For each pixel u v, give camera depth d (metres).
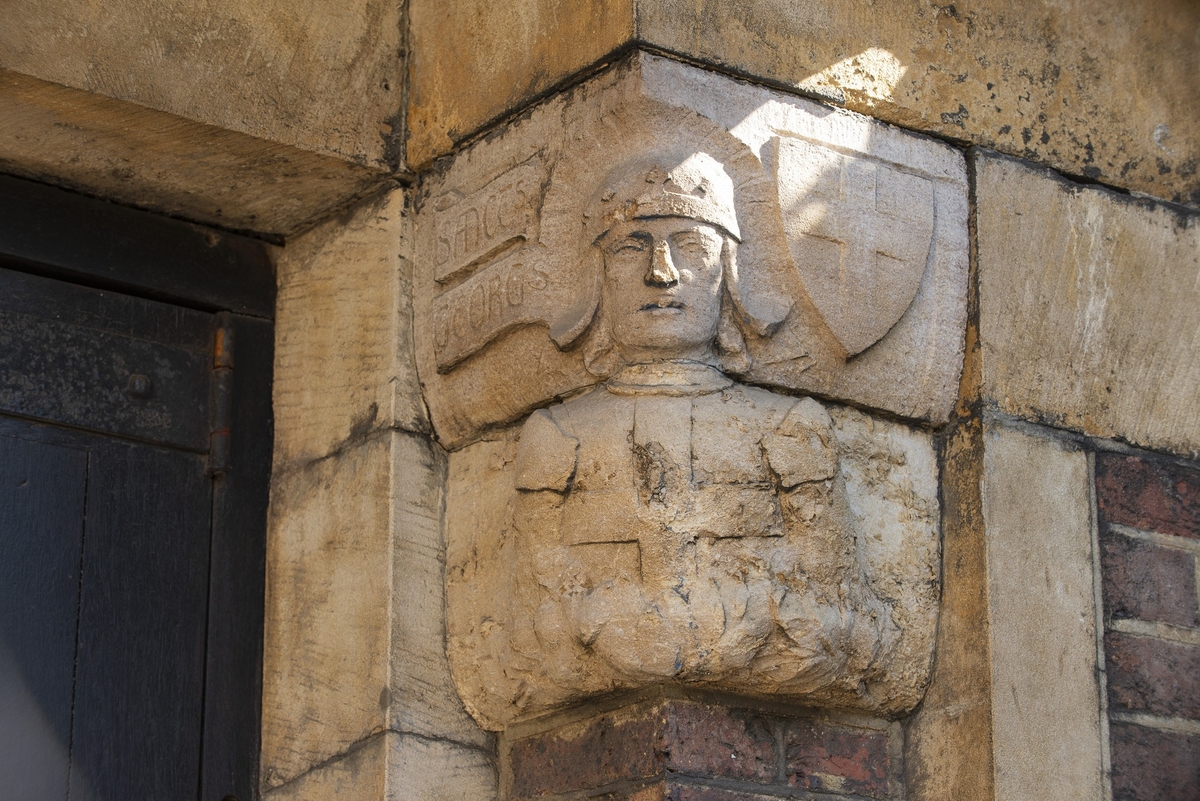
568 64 2.80
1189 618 2.91
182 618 2.96
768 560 2.56
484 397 2.87
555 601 2.60
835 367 2.76
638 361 2.65
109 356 3.02
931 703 2.74
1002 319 2.89
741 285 2.69
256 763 2.96
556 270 2.76
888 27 2.93
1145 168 3.14
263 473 3.11
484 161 2.94
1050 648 2.74
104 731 2.83
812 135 2.80
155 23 2.87
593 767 2.64
